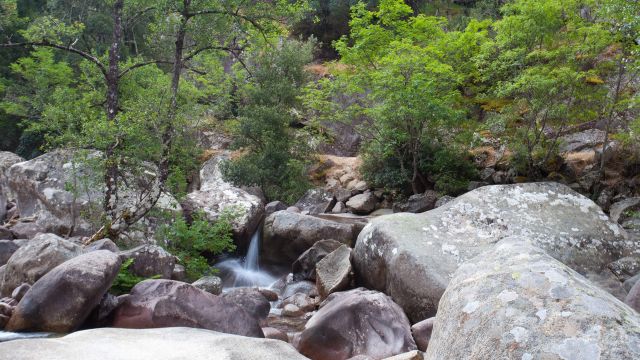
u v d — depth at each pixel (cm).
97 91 1502
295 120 2361
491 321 245
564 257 760
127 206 1116
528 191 859
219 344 391
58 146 1152
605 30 1327
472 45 1670
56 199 1164
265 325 716
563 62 1423
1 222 1370
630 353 210
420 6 3272
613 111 1464
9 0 1644
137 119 1052
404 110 1488
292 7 1277
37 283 584
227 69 2738
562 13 1447
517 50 1408
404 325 537
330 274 851
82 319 568
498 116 1549
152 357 349
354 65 1855
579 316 228
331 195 1839
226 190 1335
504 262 280
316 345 538
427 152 1742
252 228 1267
